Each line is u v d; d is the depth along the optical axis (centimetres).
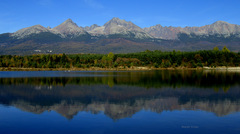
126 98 4547
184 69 17750
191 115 3209
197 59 19200
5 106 3800
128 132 2511
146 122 2883
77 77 9838
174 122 2867
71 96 4812
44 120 2977
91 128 2653
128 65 18738
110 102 4147
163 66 18762
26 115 3212
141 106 3797
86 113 3325
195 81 7862
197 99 4412
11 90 5700
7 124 2805
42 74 12162
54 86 6531
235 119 3002
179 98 4525
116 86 6500
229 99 4388
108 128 2647
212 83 7181
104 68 18462
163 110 3497
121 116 3145
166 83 7231
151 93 5197
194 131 2544
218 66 18888
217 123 2827
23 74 12175
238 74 11512
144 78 9212
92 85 6756
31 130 2591
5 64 17962
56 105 3881
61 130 2588
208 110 3491
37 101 4241
